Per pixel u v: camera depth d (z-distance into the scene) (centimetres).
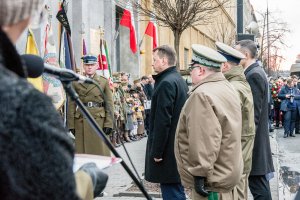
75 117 805
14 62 146
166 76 561
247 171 530
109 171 982
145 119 1798
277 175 981
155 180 564
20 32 157
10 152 135
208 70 435
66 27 1102
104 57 1432
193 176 421
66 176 142
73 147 148
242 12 1554
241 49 610
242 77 538
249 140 530
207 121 411
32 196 137
